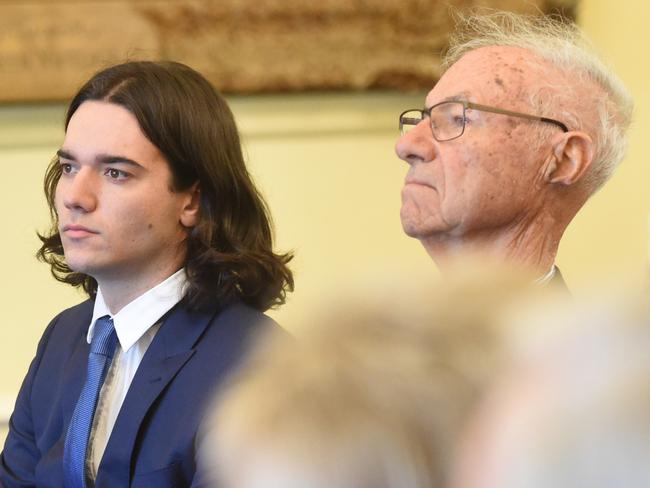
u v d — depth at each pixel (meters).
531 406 1.37
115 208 5.04
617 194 8.45
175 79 5.29
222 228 5.39
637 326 1.36
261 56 8.26
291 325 1.91
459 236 4.76
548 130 4.63
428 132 4.78
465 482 1.40
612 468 1.28
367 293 1.63
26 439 5.75
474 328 1.53
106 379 5.27
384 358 1.51
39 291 8.67
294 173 8.57
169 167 5.17
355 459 1.43
